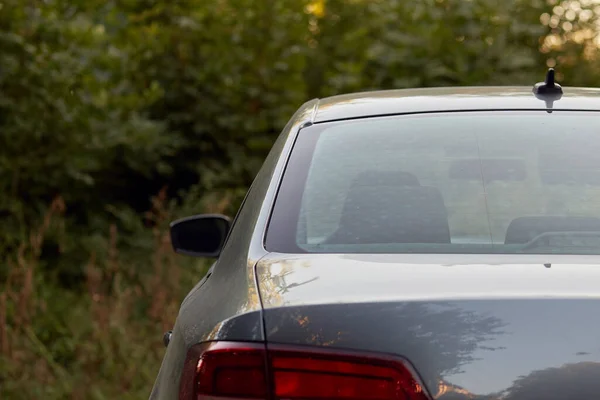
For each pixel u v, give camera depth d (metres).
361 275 4.23
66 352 12.31
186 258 15.05
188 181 19.17
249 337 4.00
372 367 3.84
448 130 5.56
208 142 19.05
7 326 12.11
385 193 5.12
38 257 15.59
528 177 5.17
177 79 18.80
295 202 5.12
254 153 18.72
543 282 4.00
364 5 20.25
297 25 18.94
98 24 18.61
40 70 15.84
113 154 17.55
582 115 5.66
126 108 17.30
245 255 4.79
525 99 5.89
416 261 4.36
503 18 19.61
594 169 5.20
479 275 4.11
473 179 5.16
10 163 15.96
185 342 4.41
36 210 16.47
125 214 17.02
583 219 4.91
